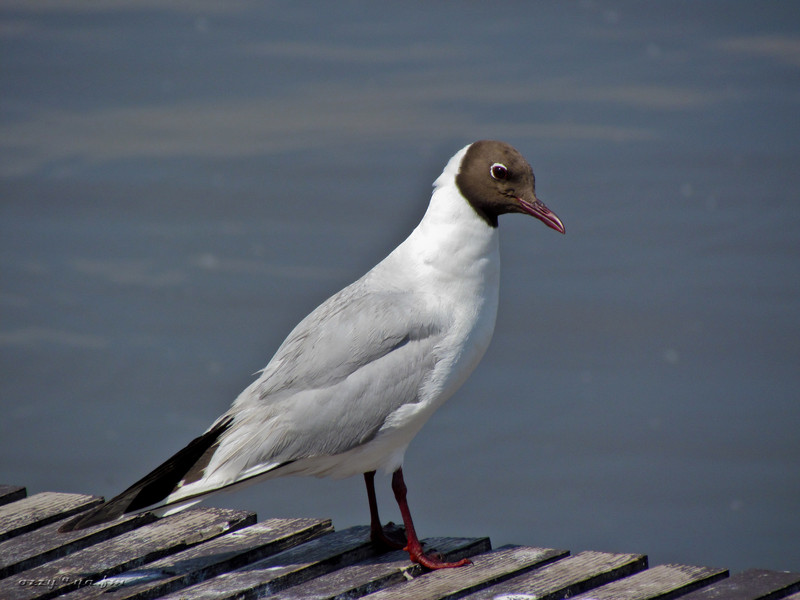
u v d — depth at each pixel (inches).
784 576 385.7
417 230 444.5
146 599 386.9
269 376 433.1
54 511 449.1
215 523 445.1
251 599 390.9
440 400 432.5
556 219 430.6
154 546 422.6
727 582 383.2
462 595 388.2
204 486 409.1
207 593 388.2
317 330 434.0
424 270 434.9
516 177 430.0
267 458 416.8
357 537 438.6
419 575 413.4
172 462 413.4
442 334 428.5
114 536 437.4
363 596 394.6
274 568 409.4
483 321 435.2
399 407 424.5
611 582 392.8
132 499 401.1
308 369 425.4
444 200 436.8
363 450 425.7
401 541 435.8
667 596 378.3
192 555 418.3
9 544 424.5
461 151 440.5
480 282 434.0
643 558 408.2
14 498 470.3
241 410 428.5
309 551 426.3
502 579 400.5
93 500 459.8
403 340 426.9
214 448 420.5
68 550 424.5
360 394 422.0
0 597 383.2
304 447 419.8
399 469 434.9
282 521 448.5
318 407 420.8
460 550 428.8
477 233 433.4
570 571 398.0
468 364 434.6
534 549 425.1
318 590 393.4
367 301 433.1
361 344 424.8
